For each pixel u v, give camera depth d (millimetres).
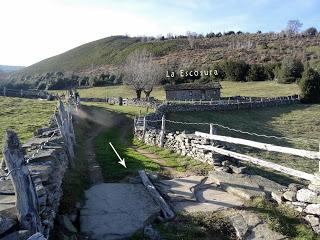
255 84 101938
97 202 11547
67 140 15836
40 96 52406
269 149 11867
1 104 38969
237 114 55906
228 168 14344
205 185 13062
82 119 34625
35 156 10984
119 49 177750
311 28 186625
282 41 164375
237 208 11133
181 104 51594
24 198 7539
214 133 16188
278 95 82625
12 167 7473
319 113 61562
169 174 15195
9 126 26141
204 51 157500
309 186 10750
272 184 12617
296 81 96812
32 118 30781
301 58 124375
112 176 14875
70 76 119375
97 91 95688
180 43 178750
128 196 11977
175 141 19141
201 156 16266
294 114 60000
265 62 124312
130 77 73000
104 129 32688
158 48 169000
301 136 45406
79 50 190875
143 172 13922
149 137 23109
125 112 44062
